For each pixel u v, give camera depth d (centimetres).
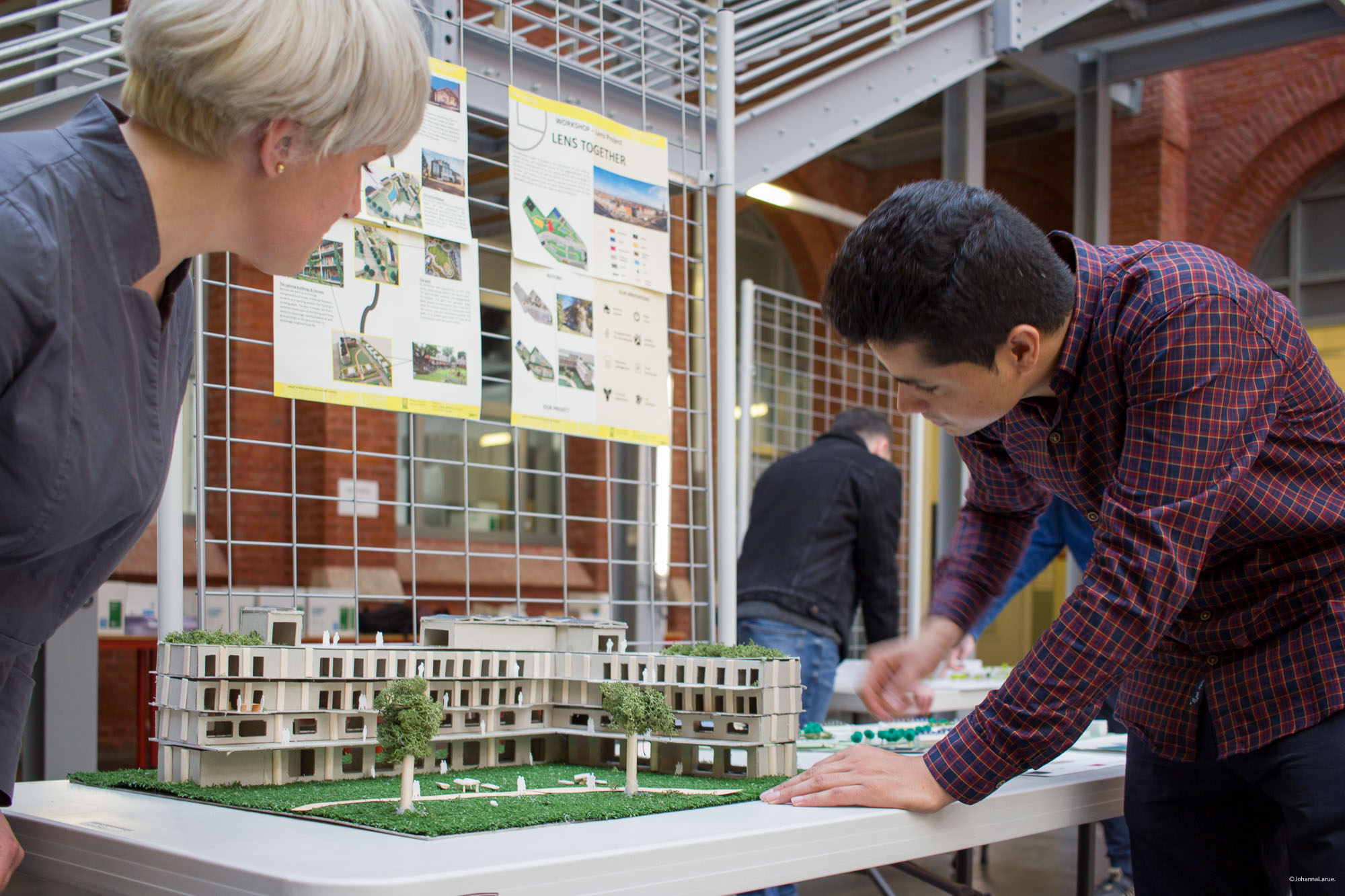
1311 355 124
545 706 152
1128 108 820
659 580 504
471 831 94
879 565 317
